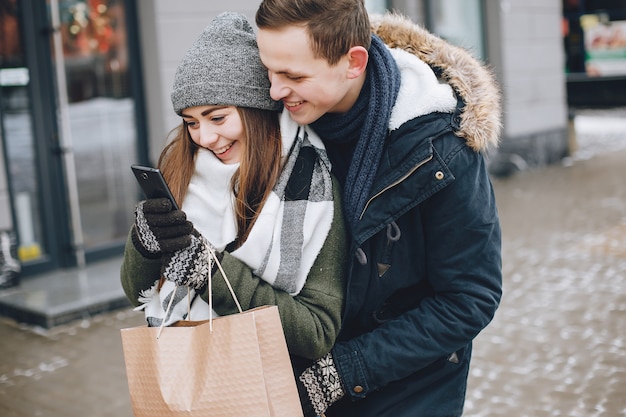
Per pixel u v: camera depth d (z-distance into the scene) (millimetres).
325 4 1452
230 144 1623
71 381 4492
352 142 1645
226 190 1604
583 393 4027
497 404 3957
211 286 1492
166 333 1464
